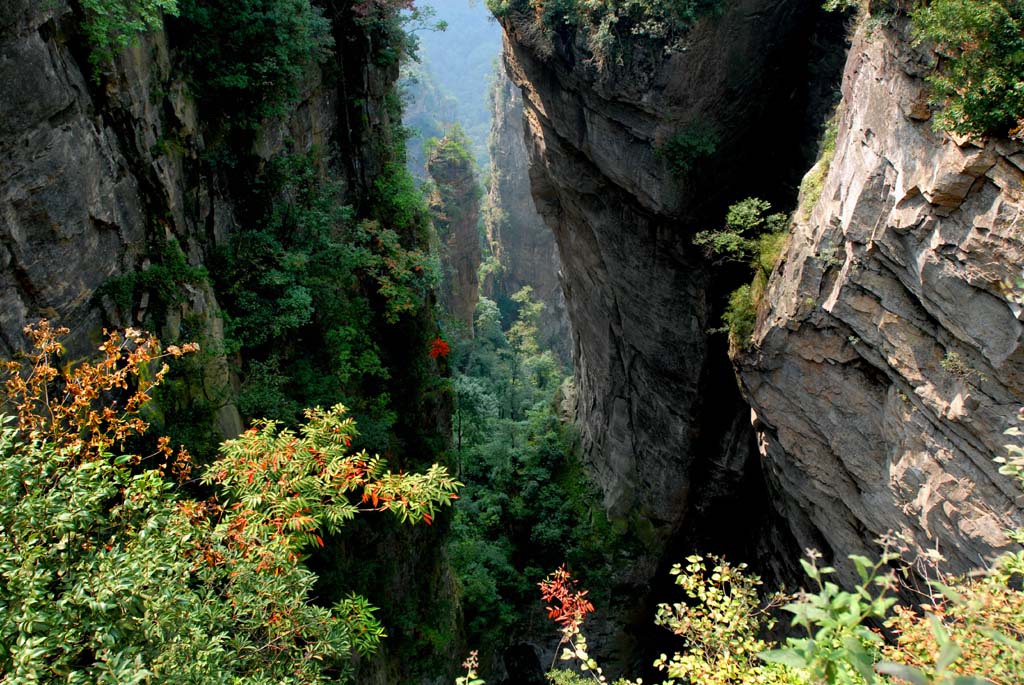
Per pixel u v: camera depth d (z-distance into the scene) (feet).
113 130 36.94
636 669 108.17
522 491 111.45
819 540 65.51
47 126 30.83
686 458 93.09
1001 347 37.68
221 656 19.84
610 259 88.28
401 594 66.80
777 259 62.39
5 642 16.46
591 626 102.89
